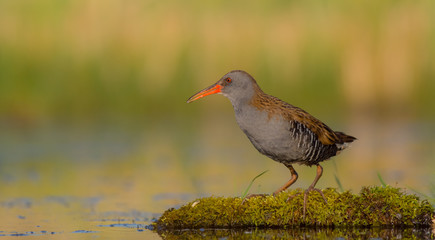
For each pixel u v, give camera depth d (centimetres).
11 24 1842
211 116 1942
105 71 1844
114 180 1216
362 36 1880
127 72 1845
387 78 1875
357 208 823
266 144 866
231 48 1838
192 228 832
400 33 1888
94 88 1842
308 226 823
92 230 846
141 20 1858
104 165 1360
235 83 875
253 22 1858
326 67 1850
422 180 1157
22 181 1220
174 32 1850
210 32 1847
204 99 1922
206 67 1836
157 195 1088
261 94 873
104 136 1678
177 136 1698
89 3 1861
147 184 1178
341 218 820
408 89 1877
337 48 1862
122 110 1836
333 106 1844
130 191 1124
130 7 1864
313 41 1858
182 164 1366
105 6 1862
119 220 912
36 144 1577
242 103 872
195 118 1900
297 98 1831
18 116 1806
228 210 828
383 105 1859
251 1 1875
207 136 1703
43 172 1297
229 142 1628
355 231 800
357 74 1859
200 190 1109
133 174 1270
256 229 817
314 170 1313
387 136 1645
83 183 1192
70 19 1856
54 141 1609
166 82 1847
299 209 824
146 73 1844
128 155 1462
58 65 1836
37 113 1819
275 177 1233
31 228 866
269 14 1870
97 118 1838
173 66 1845
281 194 836
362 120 1830
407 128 1748
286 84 1836
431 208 838
